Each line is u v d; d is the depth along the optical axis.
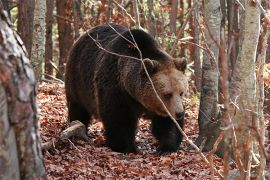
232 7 24.09
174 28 27.48
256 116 6.75
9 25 4.95
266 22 8.59
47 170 10.48
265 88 14.20
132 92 13.11
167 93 12.62
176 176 11.00
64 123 16.08
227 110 6.08
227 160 6.38
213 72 13.86
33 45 18.30
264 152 6.30
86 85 14.67
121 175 11.02
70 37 32.94
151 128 14.01
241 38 15.06
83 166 11.28
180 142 13.77
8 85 4.76
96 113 14.62
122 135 13.62
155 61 12.81
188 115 18.20
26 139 4.94
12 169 4.84
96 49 14.52
